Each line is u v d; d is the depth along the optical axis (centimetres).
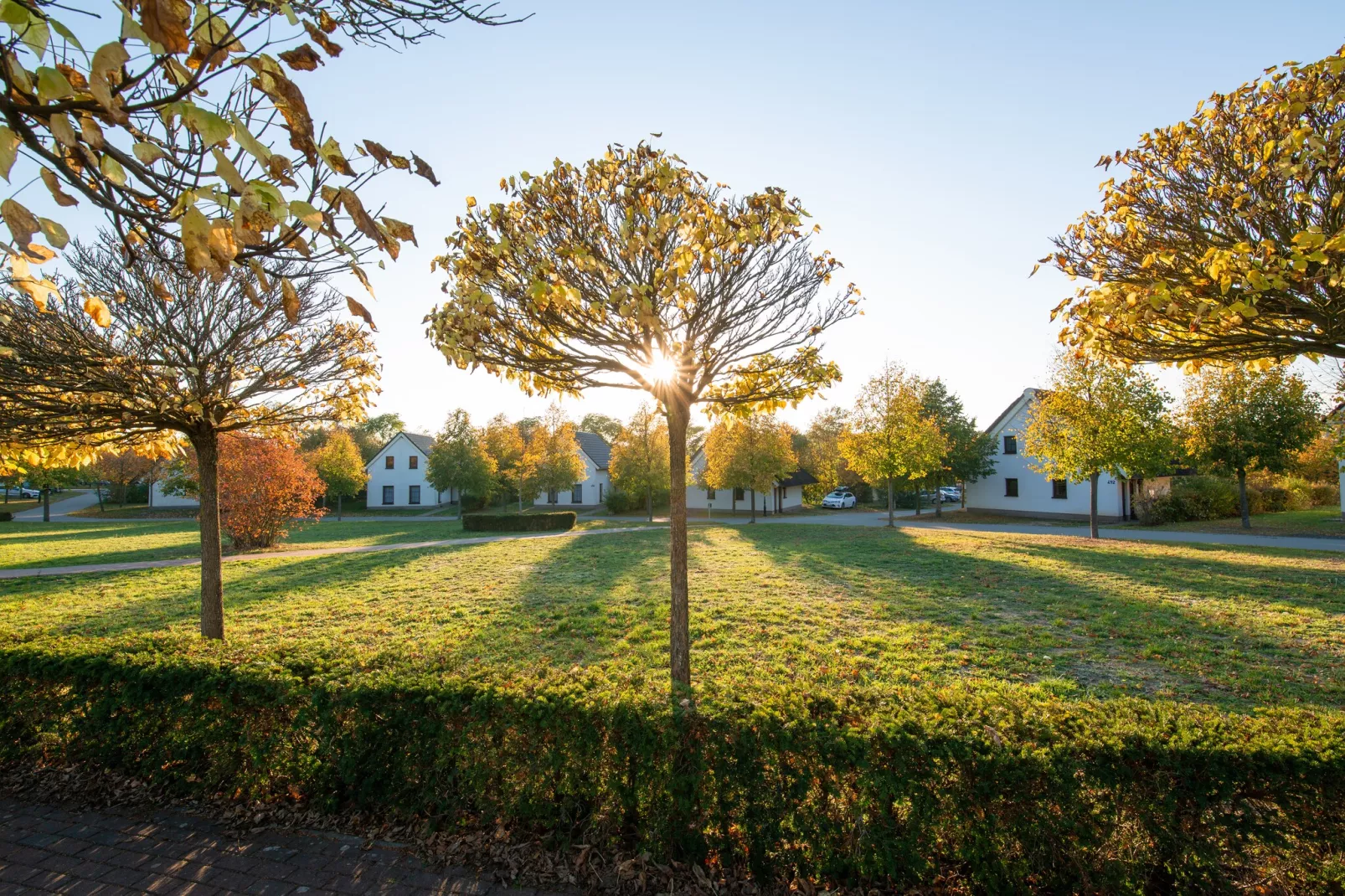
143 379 530
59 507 4697
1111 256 448
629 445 3269
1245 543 1645
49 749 435
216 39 177
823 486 4391
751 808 308
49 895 306
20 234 180
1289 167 357
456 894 306
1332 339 367
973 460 3200
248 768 389
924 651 711
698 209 433
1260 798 268
